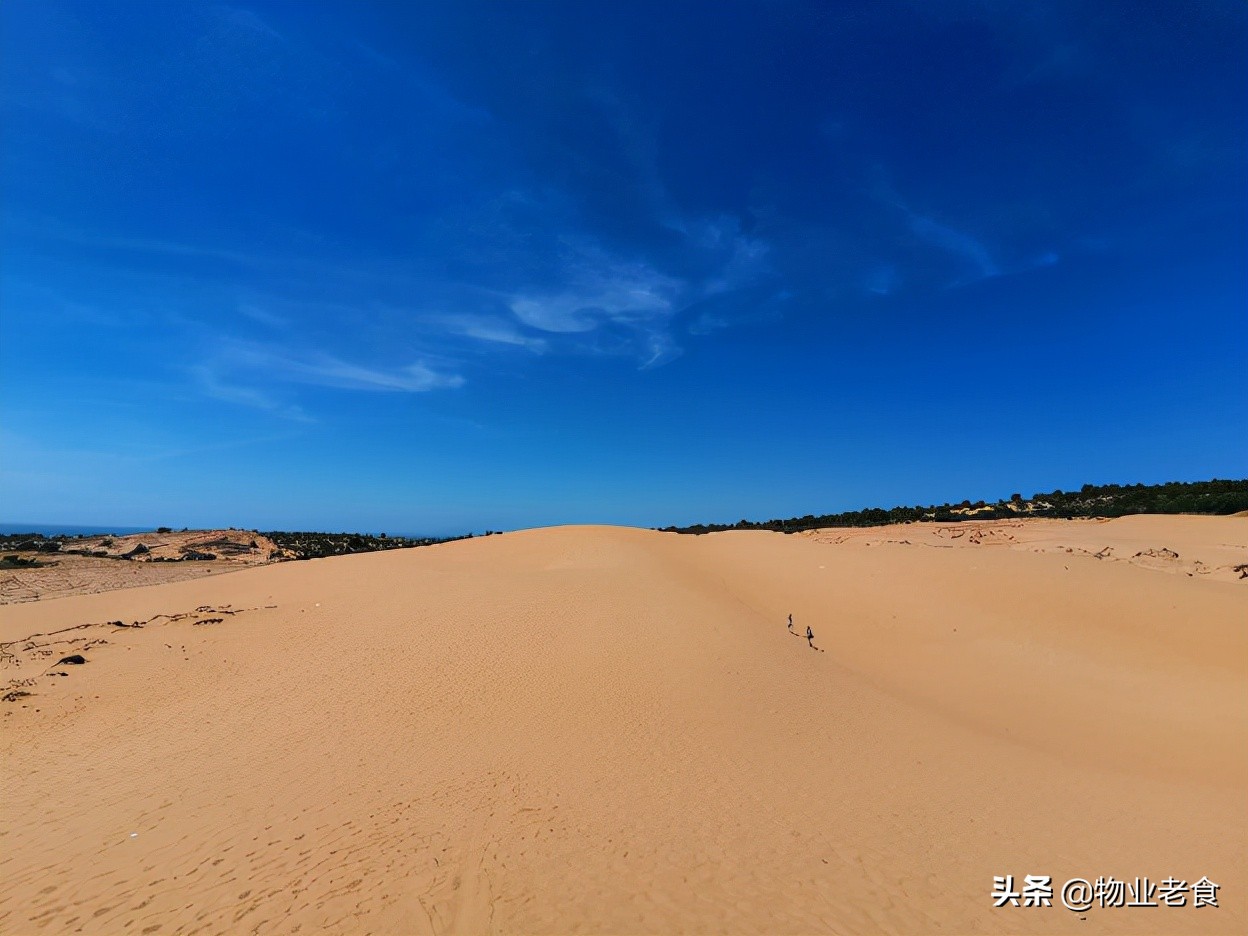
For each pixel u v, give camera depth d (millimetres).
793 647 22766
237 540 68000
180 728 15008
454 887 8297
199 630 24781
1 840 9719
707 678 18625
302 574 36625
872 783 12383
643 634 22172
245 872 8688
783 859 9266
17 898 8094
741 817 10656
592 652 20484
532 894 8156
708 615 24625
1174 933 7754
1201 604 22312
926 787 12305
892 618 26938
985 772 13266
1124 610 23234
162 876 8602
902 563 32281
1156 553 32594
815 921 7727
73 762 13000
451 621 23891
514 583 29281
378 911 7742
